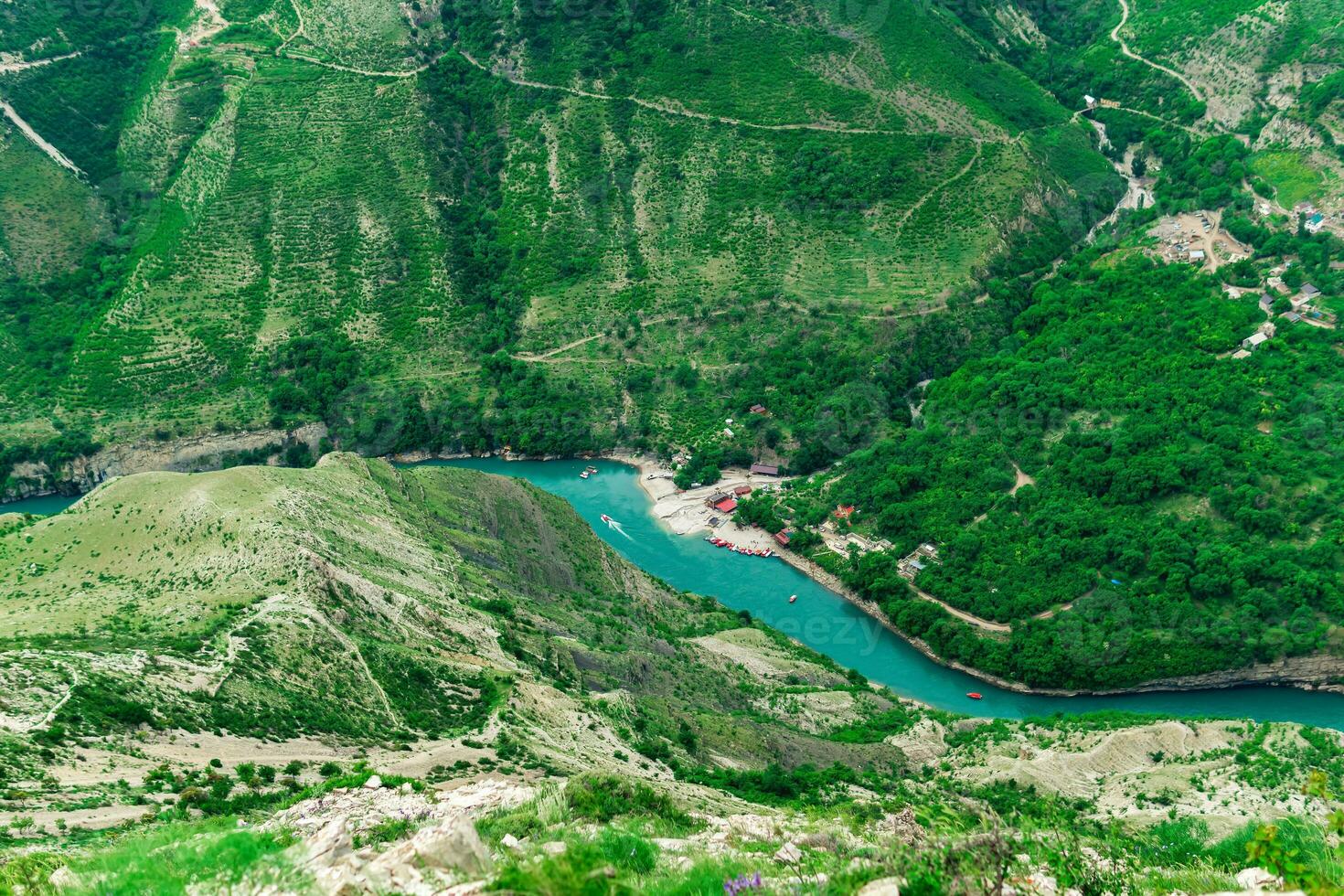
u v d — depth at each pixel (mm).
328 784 50875
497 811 39719
